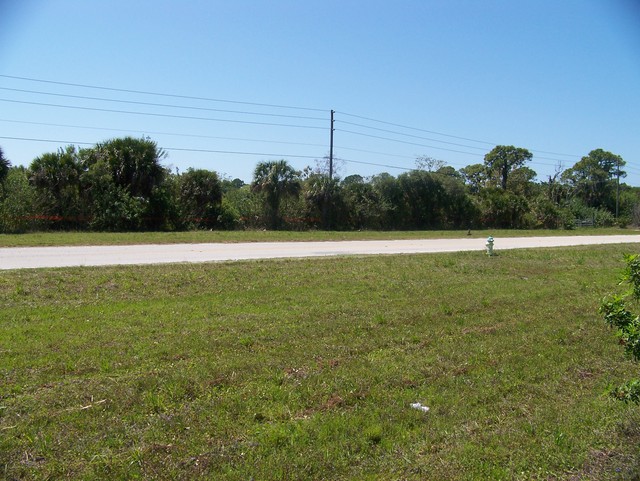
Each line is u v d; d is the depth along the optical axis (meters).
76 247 16.78
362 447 4.48
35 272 10.68
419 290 11.31
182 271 11.69
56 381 5.48
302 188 36.84
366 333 7.77
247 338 7.12
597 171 77.44
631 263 4.66
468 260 16.73
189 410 4.96
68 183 26.58
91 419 4.69
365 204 39.16
